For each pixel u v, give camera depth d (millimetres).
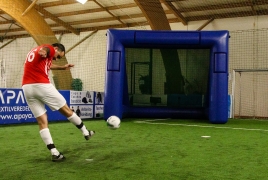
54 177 3010
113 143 5113
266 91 15617
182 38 9484
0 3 15156
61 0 17766
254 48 15977
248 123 9766
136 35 9570
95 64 20391
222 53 9203
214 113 9031
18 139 5477
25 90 3828
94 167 3422
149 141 5375
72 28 20828
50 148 3719
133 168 3391
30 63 3879
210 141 5441
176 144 5070
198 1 15867
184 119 10602
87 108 10773
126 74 10234
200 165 3570
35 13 16953
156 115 10406
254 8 15586
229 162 3744
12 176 3037
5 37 24094
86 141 5297
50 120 9320
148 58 10695
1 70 21062
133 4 17125
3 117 8148
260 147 4840
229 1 15469
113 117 4910
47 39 17328
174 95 10641
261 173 3236
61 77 18547
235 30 16469
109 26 20000
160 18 15586
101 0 17297
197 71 10469
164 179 2973
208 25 17219
